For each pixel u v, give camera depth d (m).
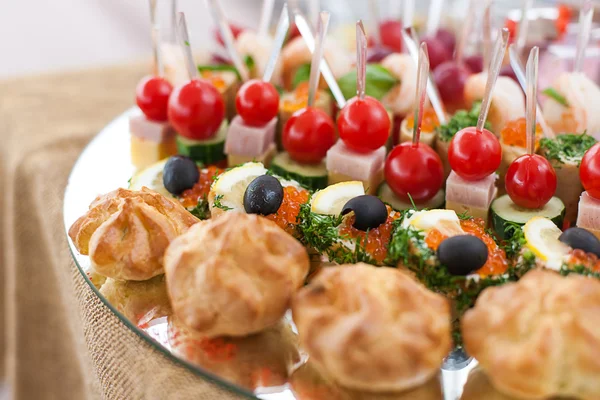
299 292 0.36
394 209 0.46
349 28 0.68
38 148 0.56
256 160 0.49
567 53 0.58
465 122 0.49
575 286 0.35
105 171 0.49
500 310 0.35
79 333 0.47
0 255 0.62
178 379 0.39
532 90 0.42
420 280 0.39
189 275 0.37
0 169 0.60
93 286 0.40
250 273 0.37
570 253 0.38
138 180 0.47
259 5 1.08
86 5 1.22
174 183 0.45
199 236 0.38
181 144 0.50
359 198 0.41
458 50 0.56
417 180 0.45
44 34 1.14
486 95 0.43
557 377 0.34
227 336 0.38
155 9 0.50
